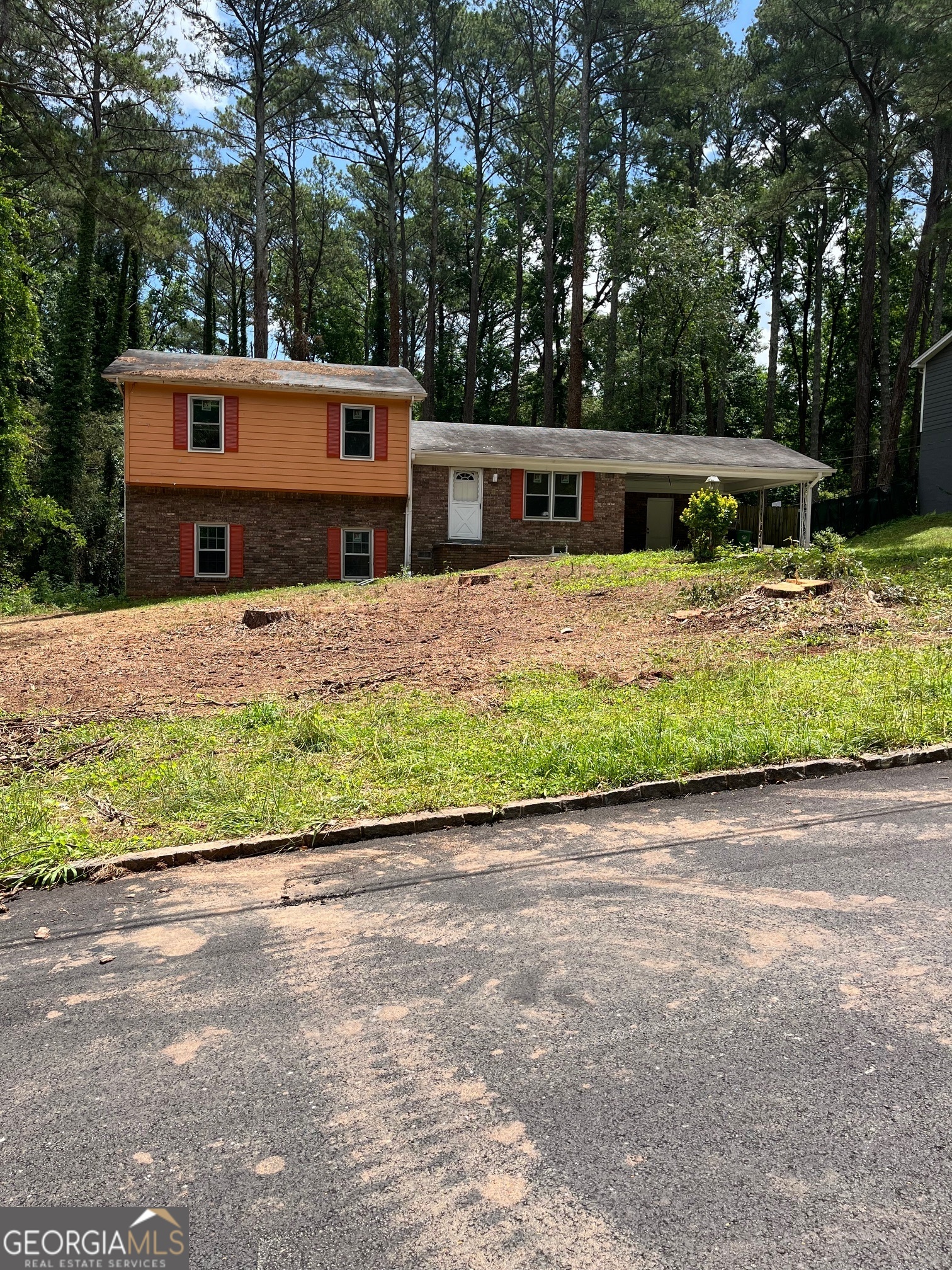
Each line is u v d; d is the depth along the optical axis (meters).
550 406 37.25
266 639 11.52
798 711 6.50
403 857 4.46
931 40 23.23
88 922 3.83
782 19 27.84
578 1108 2.40
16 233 18.28
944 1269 1.82
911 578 11.94
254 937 3.61
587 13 30.47
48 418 26.81
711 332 33.28
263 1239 1.99
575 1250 1.91
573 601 12.67
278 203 40.59
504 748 5.98
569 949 3.34
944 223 24.77
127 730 7.23
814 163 29.94
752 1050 2.62
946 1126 2.27
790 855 4.21
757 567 12.81
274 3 29.31
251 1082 2.60
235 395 19.94
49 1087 2.62
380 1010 2.97
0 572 24.09
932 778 5.34
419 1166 2.20
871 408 39.72
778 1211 2.00
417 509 21.41
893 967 3.08
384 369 23.23
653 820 4.84
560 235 44.00
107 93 26.75
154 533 20.02
